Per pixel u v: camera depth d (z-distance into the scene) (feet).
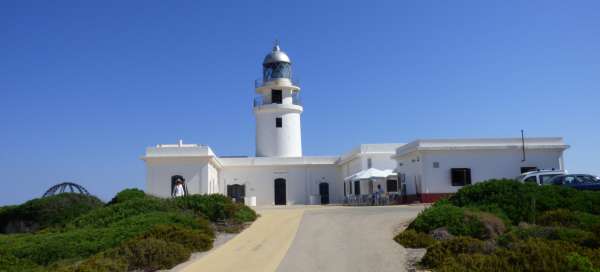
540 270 38.78
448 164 110.11
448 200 72.64
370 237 59.93
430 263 45.70
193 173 134.41
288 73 169.48
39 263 56.18
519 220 63.00
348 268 46.42
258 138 167.63
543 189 68.49
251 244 60.85
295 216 83.66
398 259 48.96
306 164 162.20
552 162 112.16
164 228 60.90
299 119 169.89
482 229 56.03
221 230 71.51
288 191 161.79
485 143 111.75
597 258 40.75
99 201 98.22
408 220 69.77
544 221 59.41
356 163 144.15
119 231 63.10
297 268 47.19
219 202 80.18
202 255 56.39
